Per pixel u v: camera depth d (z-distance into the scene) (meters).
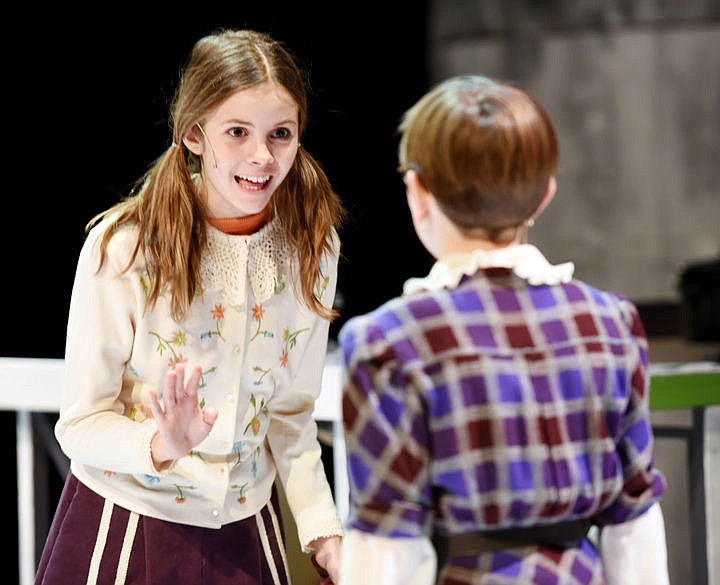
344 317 30.64
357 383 4.19
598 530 4.67
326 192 5.93
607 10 30.91
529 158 4.19
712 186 31.09
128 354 5.44
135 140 25.28
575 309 4.40
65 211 25.44
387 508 4.11
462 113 4.20
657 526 4.54
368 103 29.91
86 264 5.34
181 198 5.39
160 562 5.43
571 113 31.30
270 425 6.12
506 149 4.16
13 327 25.70
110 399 5.44
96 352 5.33
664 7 30.88
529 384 4.21
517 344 4.26
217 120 5.29
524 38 31.09
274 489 6.13
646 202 31.27
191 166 5.78
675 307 29.50
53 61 24.38
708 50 30.91
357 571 4.15
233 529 5.68
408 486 4.11
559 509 4.21
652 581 4.52
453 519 4.17
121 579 5.42
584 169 31.38
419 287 4.39
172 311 5.36
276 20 27.28
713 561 7.27
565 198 31.53
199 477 5.51
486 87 4.31
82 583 5.44
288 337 5.83
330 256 6.01
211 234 5.55
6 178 24.91
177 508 5.50
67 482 5.78
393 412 4.14
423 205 4.43
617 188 31.36
